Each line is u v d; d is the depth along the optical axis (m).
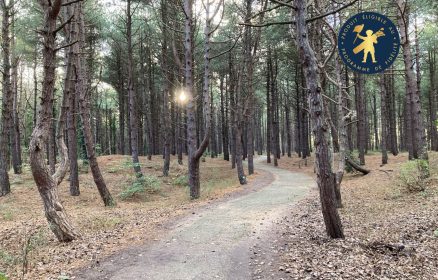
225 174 29.67
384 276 5.50
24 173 25.64
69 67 10.61
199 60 28.28
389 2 16.44
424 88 41.31
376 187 15.65
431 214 9.21
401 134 48.97
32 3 20.67
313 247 7.27
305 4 7.53
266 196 15.76
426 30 26.80
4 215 12.88
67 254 7.38
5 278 4.30
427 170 13.84
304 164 36.41
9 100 18.52
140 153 42.38
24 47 25.50
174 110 35.41
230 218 10.89
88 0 21.77
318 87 7.60
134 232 9.31
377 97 55.44
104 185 15.45
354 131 48.19
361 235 8.05
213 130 48.28
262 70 39.44
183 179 23.44
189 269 6.41
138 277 6.04
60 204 8.77
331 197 7.77
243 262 6.75
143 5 24.81
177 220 10.80
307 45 7.50
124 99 40.31
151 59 36.22
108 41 31.69
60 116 9.98
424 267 5.81
